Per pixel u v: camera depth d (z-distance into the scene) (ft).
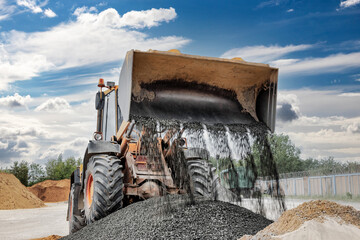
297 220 10.43
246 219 14.90
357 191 48.44
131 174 19.01
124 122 19.03
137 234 13.50
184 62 17.65
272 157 18.52
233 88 19.38
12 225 39.27
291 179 62.54
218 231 13.14
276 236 10.22
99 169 18.53
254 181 19.25
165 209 15.51
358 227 10.02
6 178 92.79
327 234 9.49
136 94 17.52
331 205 11.07
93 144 19.97
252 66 18.24
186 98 18.60
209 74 18.61
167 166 19.26
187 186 19.71
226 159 19.15
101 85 23.49
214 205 16.03
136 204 17.20
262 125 18.62
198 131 17.44
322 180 55.77
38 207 88.02
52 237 24.41
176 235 12.81
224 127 18.02
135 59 16.92
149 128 16.92
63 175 180.65
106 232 15.06
